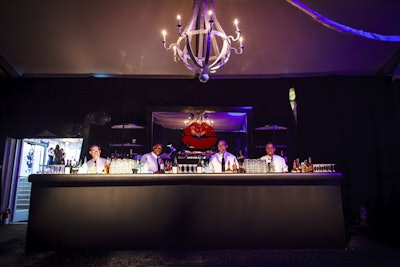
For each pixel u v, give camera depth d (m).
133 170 3.32
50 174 3.14
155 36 4.71
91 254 2.98
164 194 3.20
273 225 3.18
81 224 3.12
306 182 3.27
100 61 5.18
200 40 2.85
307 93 5.55
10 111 5.41
